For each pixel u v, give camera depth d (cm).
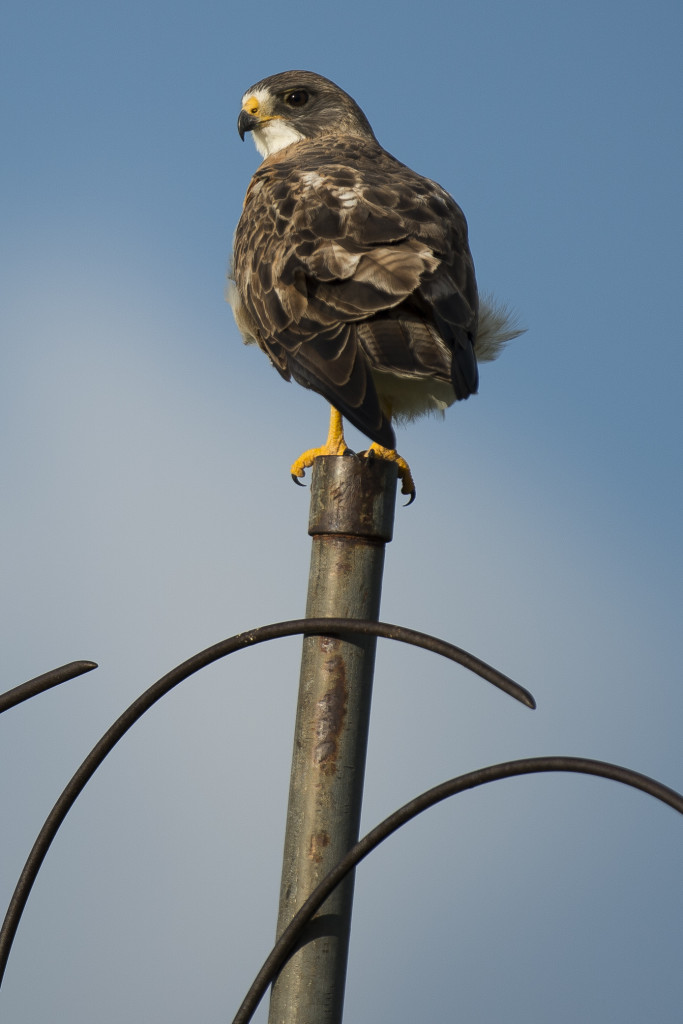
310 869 491
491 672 462
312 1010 479
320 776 494
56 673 498
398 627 485
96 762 505
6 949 502
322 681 499
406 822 468
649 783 442
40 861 505
